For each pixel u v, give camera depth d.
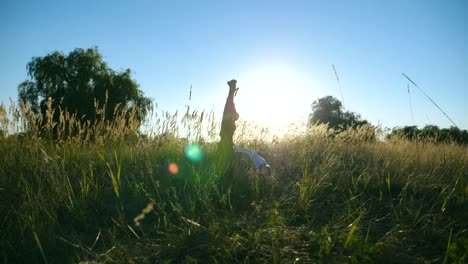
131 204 5.45
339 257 3.80
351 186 6.59
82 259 3.95
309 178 6.38
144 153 7.38
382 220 5.21
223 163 6.63
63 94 24.89
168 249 4.05
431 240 4.52
